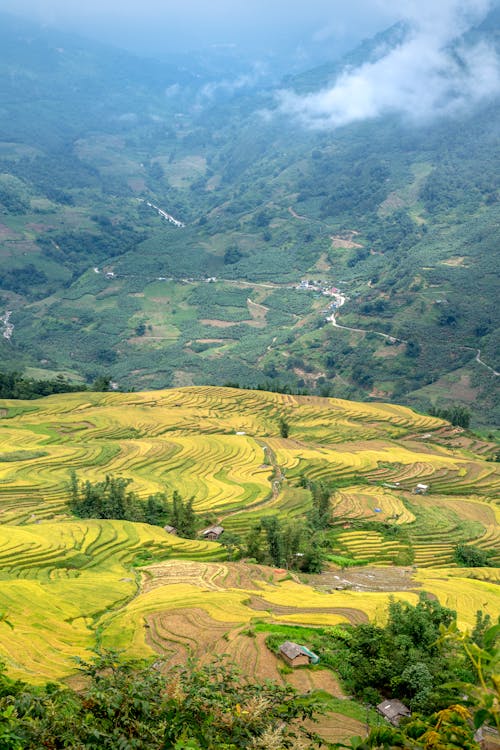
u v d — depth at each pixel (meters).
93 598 62.44
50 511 98.81
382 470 143.12
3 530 84.38
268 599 63.31
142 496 110.88
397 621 38.75
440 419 192.12
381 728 9.59
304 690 39.22
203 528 101.56
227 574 75.94
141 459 134.12
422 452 163.50
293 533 89.38
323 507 111.12
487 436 190.88
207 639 49.16
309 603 61.88
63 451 132.12
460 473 144.00
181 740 10.34
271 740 10.66
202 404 189.88
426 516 116.44
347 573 85.81
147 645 48.28
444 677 33.75
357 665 38.56
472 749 8.81
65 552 79.12
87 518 99.25
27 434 145.25
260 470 134.12
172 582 71.88
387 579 81.81
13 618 52.91
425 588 74.06
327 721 31.59
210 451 143.75
